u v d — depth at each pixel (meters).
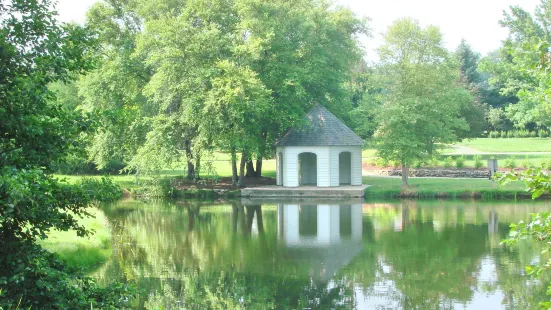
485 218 28.08
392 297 15.23
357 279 17.08
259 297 15.26
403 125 38.19
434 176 46.94
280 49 39.47
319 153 40.19
